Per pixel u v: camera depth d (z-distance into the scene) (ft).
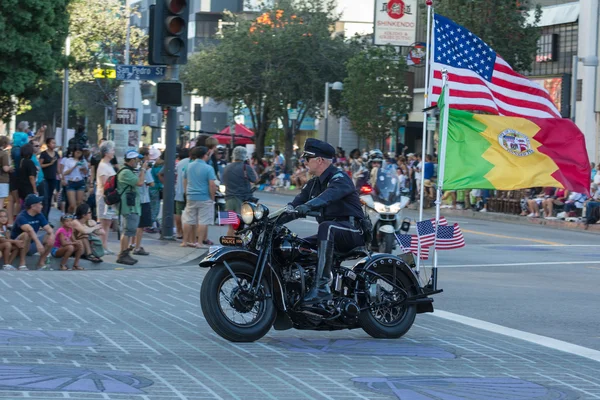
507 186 46.16
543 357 37.96
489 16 176.04
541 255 89.35
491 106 49.55
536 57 195.62
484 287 62.85
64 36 155.84
